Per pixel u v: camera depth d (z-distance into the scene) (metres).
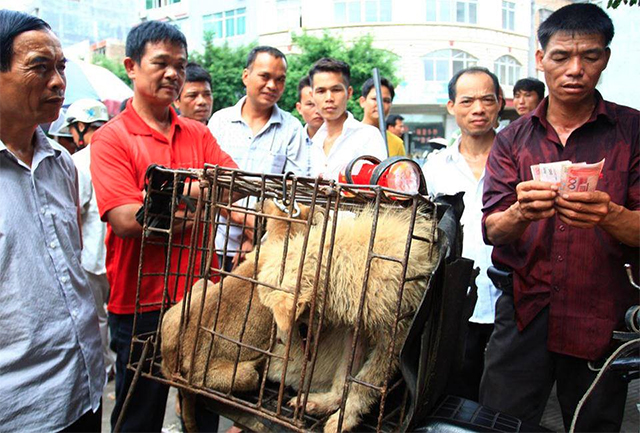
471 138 3.26
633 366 1.60
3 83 1.80
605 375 2.17
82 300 2.11
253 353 1.99
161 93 2.58
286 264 1.63
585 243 2.19
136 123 2.58
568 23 2.10
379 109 3.23
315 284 1.52
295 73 12.19
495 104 3.16
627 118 2.17
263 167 3.72
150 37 2.52
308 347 1.56
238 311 1.98
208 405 1.97
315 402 1.68
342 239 1.61
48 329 1.92
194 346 1.80
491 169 2.43
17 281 1.84
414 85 12.70
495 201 2.36
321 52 11.00
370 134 3.69
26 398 1.85
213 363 1.94
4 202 1.84
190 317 2.00
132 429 2.53
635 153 2.13
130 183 2.46
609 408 2.20
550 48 2.16
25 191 1.92
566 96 2.16
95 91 7.99
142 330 2.54
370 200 1.82
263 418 1.78
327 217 1.51
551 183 1.79
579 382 2.27
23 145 1.96
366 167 1.95
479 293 3.07
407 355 1.46
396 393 1.72
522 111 4.61
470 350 3.13
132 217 2.34
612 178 2.14
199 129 2.91
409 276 1.54
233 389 1.85
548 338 2.29
